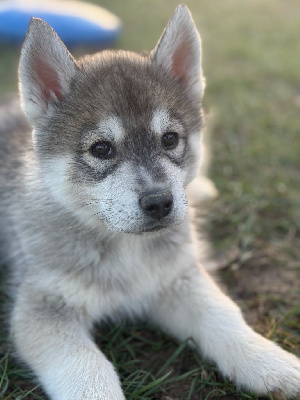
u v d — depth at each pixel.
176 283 0.46
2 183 0.53
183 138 0.45
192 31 0.46
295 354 0.43
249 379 0.40
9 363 0.43
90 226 0.44
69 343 0.41
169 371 0.42
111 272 0.45
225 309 0.44
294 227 0.58
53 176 0.44
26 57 0.43
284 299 0.49
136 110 0.42
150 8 1.44
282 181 0.65
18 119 0.57
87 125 0.42
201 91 0.48
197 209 0.59
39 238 0.45
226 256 0.54
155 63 0.46
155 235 0.42
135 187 0.41
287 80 0.95
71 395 0.38
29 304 0.44
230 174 0.67
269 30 1.24
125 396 0.40
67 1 1.23
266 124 0.78
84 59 0.47
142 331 0.47
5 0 1.23
